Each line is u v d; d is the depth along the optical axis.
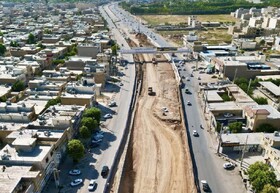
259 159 108.38
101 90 175.25
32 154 93.75
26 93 155.62
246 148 112.25
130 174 104.44
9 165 89.88
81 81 159.38
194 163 107.31
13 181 81.44
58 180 93.38
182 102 158.62
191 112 146.88
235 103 143.00
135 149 119.19
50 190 92.44
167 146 121.12
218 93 161.12
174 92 177.62
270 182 86.31
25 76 177.12
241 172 101.38
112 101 158.62
